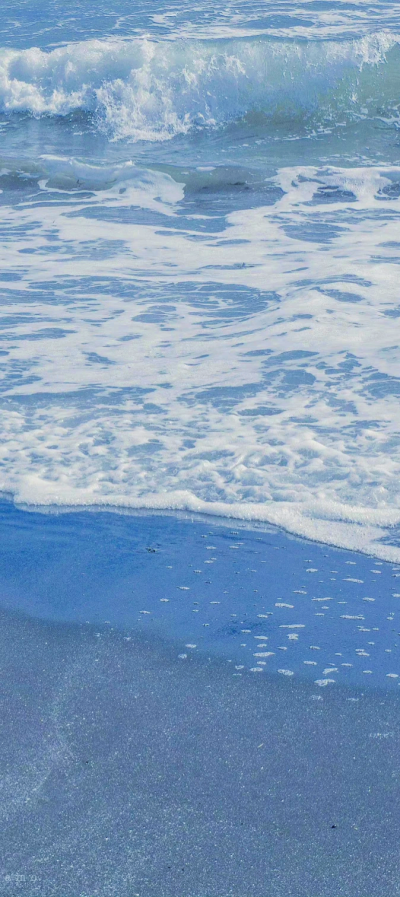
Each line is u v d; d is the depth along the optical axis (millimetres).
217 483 6637
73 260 12281
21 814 3783
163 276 11555
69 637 5078
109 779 3982
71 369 8828
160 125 19641
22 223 14125
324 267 11492
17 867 3514
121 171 16422
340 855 3535
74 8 25812
